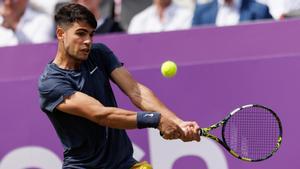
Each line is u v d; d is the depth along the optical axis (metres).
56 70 18.14
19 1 31.30
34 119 26.02
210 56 25.14
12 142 26.19
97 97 18.31
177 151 25.20
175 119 18.06
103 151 18.38
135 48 25.69
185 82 25.23
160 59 25.48
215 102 25.03
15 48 26.23
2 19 31.33
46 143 25.97
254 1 29.09
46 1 32.81
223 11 29.39
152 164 25.38
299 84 24.47
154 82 25.44
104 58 18.81
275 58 24.69
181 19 30.77
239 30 25.03
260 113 21.58
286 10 29.98
